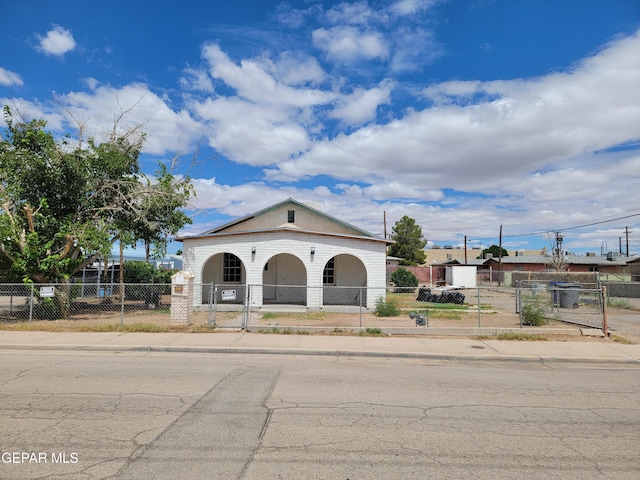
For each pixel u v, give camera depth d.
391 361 9.59
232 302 19.80
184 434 4.91
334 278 20.86
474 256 86.81
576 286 22.34
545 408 6.19
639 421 5.66
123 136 18.23
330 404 6.16
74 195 16.61
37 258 14.77
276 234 18.06
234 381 7.41
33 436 4.78
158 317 15.80
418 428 5.25
